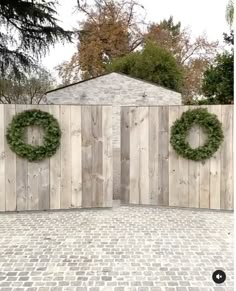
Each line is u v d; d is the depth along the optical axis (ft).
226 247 10.19
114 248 10.09
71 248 10.09
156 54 54.54
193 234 11.46
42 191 14.66
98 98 45.03
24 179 14.46
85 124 14.79
